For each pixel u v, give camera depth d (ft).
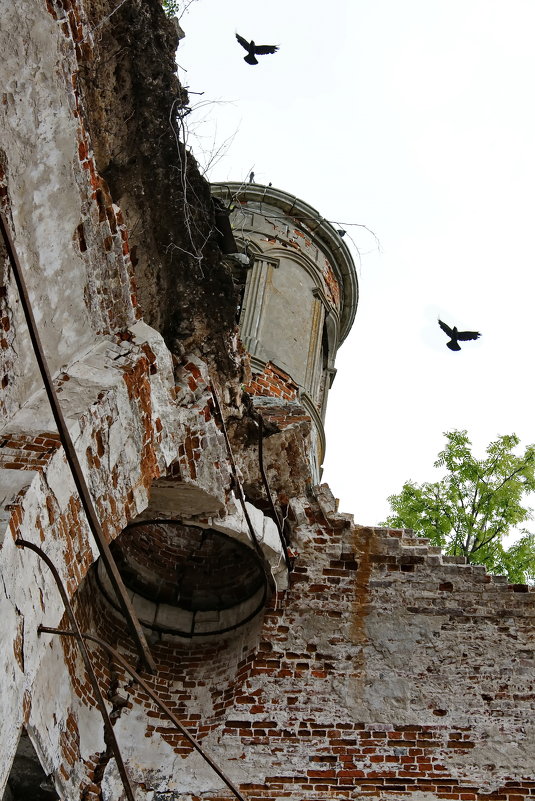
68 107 24.95
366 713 31.09
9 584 20.93
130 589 33.99
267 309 51.72
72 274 25.67
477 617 33.30
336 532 34.94
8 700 20.54
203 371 30.71
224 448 30.94
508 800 29.35
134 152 28.09
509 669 32.12
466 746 30.42
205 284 30.45
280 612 33.19
